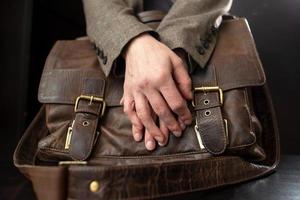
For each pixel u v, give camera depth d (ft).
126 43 1.86
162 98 1.72
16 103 2.80
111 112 1.99
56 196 1.34
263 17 3.13
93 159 1.85
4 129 2.81
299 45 3.05
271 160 2.00
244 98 1.84
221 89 1.84
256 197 1.57
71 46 2.33
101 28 2.07
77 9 3.21
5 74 2.82
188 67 1.91
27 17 2.74
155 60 1.73
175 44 1.86
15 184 1.94
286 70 3.10
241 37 2.03
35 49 2.88
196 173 1.54
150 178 1.42
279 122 3.11
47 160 2.00
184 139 1.78
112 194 1.36
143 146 1.81
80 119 1.94
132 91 1.81
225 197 1.57
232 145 1.73
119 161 1.80
